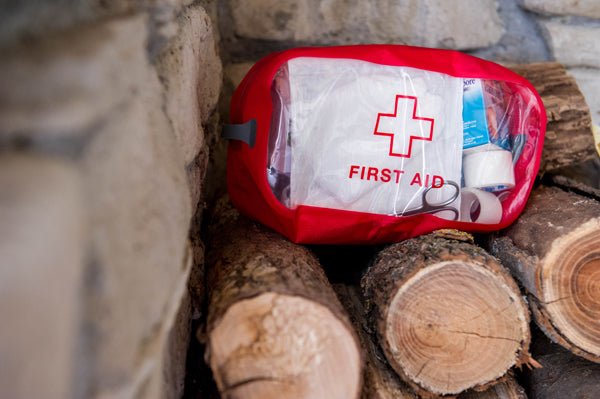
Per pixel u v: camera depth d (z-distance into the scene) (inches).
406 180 39.0
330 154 38.8
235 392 31.0
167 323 27.2
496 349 36.2
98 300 19.9
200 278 41.1
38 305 16.0
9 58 18.0
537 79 49.9
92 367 20.0
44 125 16.7
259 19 53.2
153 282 24.8
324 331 30.9
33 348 16.1
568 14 53.4
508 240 41.9
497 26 55.0
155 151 26.4
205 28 42.2
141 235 23.7
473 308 35.7
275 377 30.7
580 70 55.3
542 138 41.5
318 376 30.9
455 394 36.9
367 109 38.9
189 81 35.4
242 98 41.4
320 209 39.0
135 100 24.5
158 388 27.7
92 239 19.3
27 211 15.5
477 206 40.7
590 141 48.7
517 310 36.1
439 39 54.4
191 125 35.9
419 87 39.4
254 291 31.3
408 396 36.9
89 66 18.6
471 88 40.4
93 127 19.2
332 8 53.1
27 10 19.8
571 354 43.1
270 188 39.4
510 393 40.3
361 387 32.2
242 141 40.4
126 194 22.3
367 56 40.1
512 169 41.3
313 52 40.3
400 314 35.6
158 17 29.3
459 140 39.7
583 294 37.0
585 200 41.2
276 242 39.6
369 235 40.3
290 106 39.1
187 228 31.4
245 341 30.9
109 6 24.7
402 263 37.1
